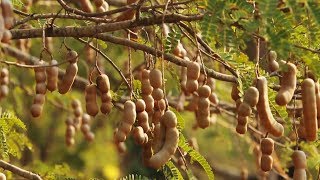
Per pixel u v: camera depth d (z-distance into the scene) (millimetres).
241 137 10250
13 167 6973
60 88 6129
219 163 13648
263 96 5461
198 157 6410
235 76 6117
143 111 6012
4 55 8625
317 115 5637
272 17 4746
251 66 6098
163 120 5566
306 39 5367
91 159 13664
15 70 9734
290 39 5090
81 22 7699
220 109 8297
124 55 9562
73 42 9633
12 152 8383
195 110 7703
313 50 5188
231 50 5422
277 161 8898
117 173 13281
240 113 5438
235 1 5012
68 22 8844
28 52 10055
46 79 6109
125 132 5875
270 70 6023
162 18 5406
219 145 13398
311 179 8258
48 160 13328
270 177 9750
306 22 5145
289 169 9562
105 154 13711
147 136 5984
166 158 5504
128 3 6164
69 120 9906
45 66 5879
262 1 4723
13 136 8688
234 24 5102
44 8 9031
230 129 10297
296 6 4828
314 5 4848
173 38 5914
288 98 5508
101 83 6145
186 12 6383
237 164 13195
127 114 5879
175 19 5574
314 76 5645
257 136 8945
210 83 6750
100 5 6504
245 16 5074
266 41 5023
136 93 6867
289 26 4852
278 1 4812
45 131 13648
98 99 10203
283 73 5582
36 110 6059
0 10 4910
